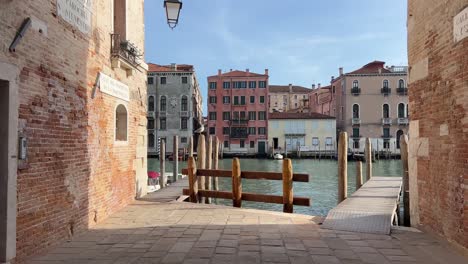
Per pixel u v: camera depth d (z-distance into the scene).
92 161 6.84
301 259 4.93
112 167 7.96
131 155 9.34
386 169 37.47
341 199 9.88
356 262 4.80
